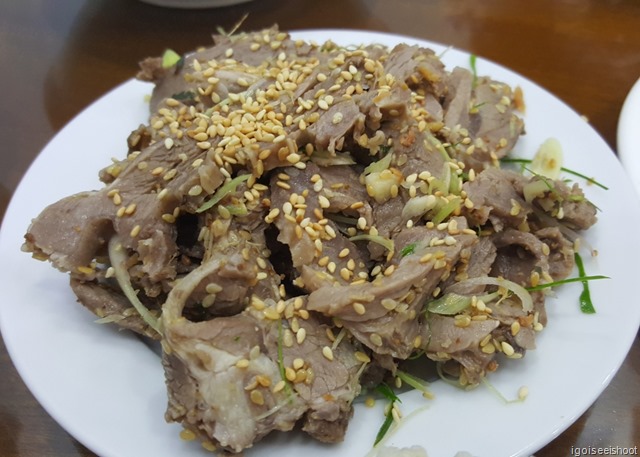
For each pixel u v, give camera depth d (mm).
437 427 135
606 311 153
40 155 191
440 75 191
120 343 151
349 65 174
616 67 248
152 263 151
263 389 131
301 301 144
